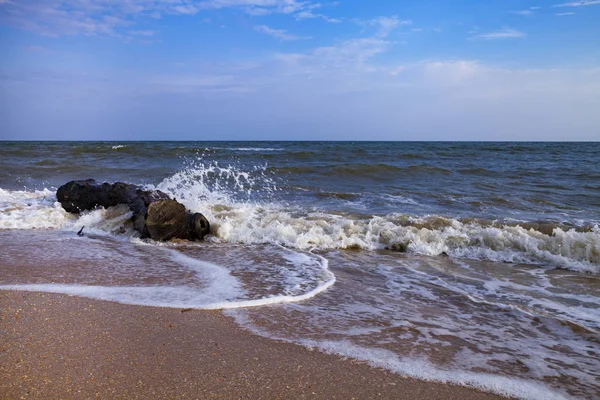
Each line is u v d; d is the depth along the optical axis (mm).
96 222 7984
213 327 3633
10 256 5812
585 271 5836
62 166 17844
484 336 3645
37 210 8773
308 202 11258
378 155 28156
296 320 3852
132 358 3043
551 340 3604
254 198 11766
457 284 5160
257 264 5750
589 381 2957
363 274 5473
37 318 3662
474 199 11617
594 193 12891
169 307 4027
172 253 6332
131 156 24516
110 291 4430
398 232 7281
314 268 5586
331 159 24844
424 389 2791
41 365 2889
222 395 2633
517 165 22406
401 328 3756
